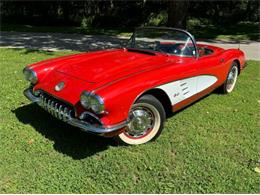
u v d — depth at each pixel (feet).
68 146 13.61
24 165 12.21
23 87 20.20
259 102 19.54
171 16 43.01
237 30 62.18
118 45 42.75
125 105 12.18
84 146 13.65
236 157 13.32
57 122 15.61
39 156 12.82
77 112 12.30
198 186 11.46
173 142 14.26
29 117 16.03
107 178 11.70
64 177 11.65
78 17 72.28
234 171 12.34
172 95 14.40
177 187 11.39
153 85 13.14
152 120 13.96
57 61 15.46
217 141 14.53
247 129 15.85
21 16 71.10
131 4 70.90
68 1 71.61
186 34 16.12
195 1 72.74
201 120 16.62
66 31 56.59
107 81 12.64
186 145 14.06
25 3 71.77
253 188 11.50
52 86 13.65
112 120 11.97
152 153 13.34
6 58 29.40
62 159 12.70
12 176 11.59
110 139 14.26
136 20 71.15
